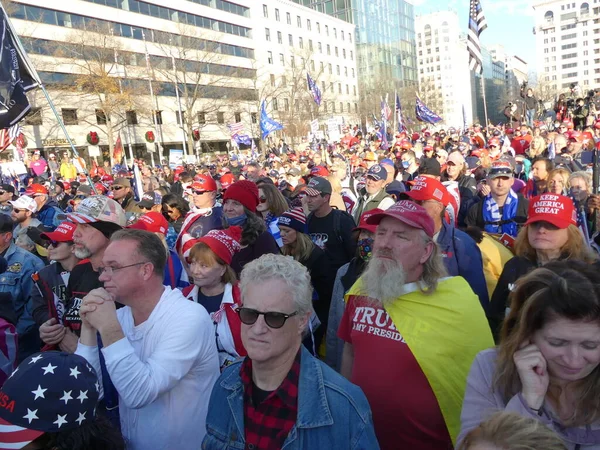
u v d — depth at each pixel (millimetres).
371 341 2602
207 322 2582
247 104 58469
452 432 2422
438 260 2613
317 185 5031
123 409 2547
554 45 142125
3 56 5797
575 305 1721
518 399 1876
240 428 1947
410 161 10094
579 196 5152
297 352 2021
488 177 5207
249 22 63781
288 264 2025
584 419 1816
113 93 40156
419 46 134625
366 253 3371
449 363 2445
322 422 1849
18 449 1735
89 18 44688
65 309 3682
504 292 3283
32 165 22000
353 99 83875
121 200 8703
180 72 51312
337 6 85500
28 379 1797
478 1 18344
